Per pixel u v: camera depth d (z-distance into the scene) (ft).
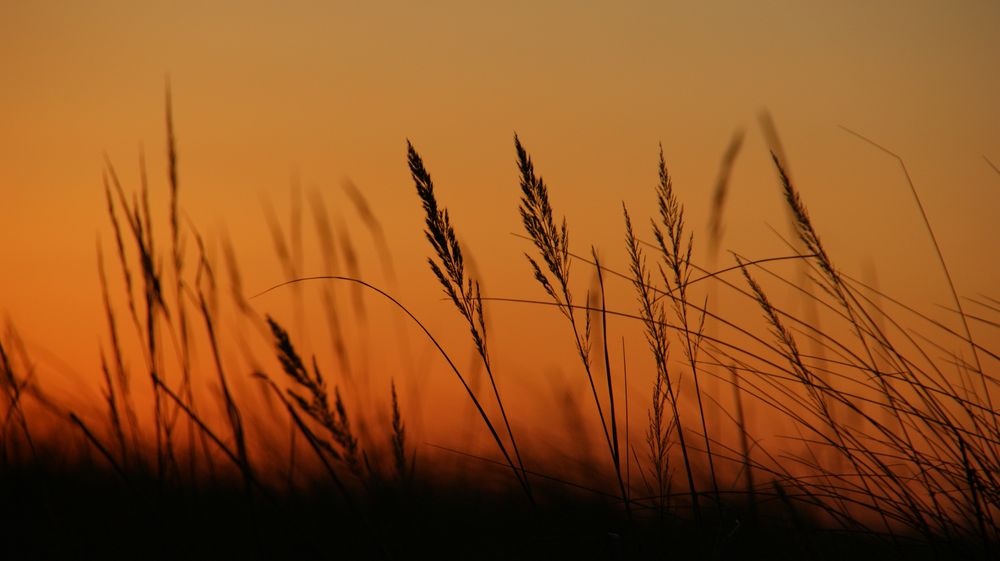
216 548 9.06
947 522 9.00
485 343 9.08
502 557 9.16
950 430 9.20
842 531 9.11
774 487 9.09
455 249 9.02
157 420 9.16
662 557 9.04
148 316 9.20
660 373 9.16
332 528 9.11
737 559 9.07
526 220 9.11
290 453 9.24
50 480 9.27
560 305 9.14
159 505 9.11
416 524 9.18
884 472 9.25
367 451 9.21
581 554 9.17
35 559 9.01
